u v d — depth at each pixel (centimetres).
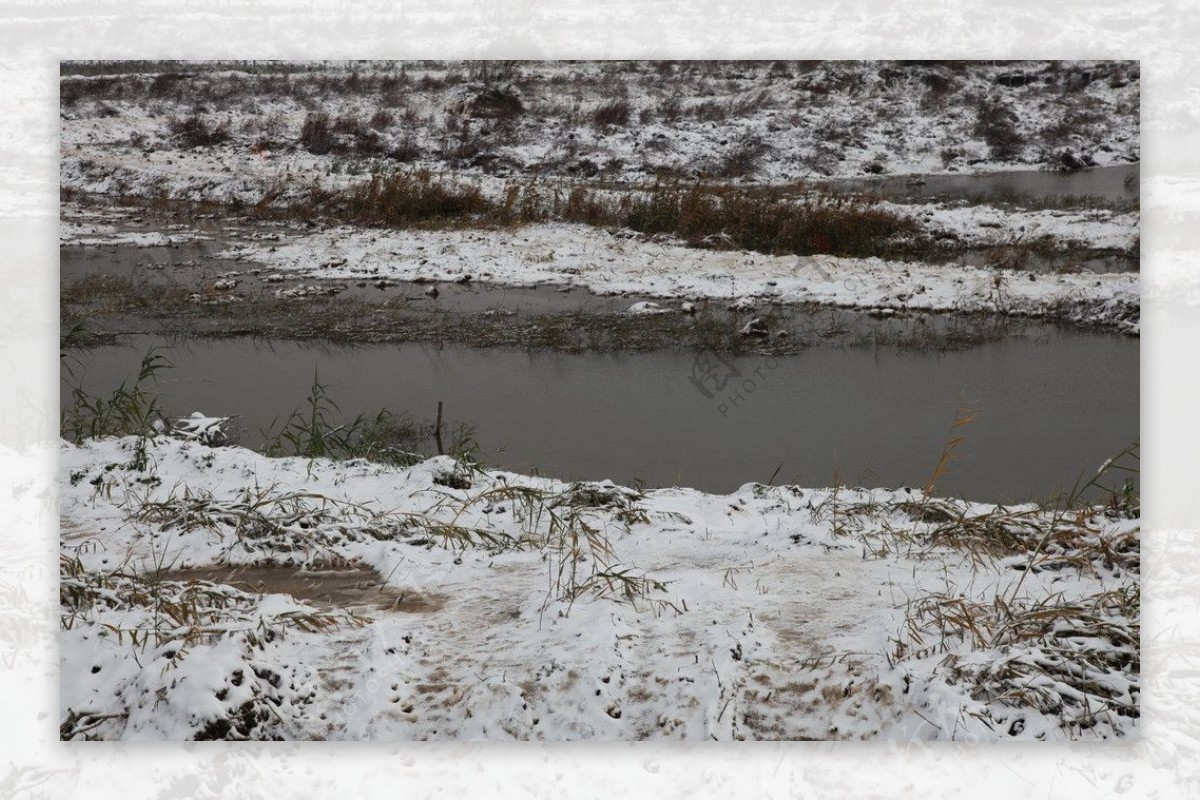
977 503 534
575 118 2064
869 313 1090
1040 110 2203
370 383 903
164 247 1505
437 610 402
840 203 1431
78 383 897
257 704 335
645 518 500
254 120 2128
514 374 923
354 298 1211
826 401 832
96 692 346
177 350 1012
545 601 398
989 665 341
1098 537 452
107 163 1919
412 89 2169
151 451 587
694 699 337
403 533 477
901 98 2203
